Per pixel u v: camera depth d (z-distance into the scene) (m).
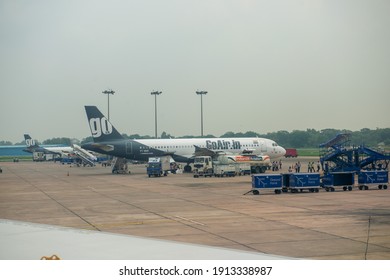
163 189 51.47
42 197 44.78
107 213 32.84
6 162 184.88
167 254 6.64
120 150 83.12
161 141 85.50
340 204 35.91
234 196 43.00
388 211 31.84
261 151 89.50
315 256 18.64
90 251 6.81
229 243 21.48
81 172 95.19
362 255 18.72
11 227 8.48
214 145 86.88
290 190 46.53
